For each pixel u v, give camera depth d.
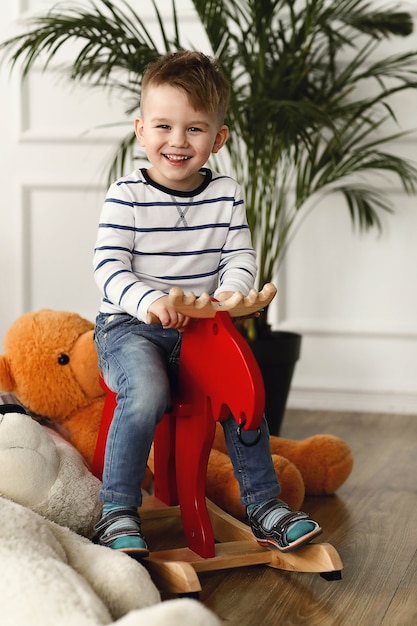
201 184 1.53
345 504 1.78
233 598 1.31
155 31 2.58
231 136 2.32
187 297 1.30
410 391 2.61
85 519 1.45
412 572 1.42
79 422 1.76
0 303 2.73
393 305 2.60
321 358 2.66
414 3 2.48
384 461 2.10
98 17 2.21
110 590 1.14
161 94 1.43
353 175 2.57
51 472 1.43
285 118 2.13
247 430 1.30
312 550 1.38
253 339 2.28
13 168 2.68
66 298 2.71
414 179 2.51
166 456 1.60
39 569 1.07
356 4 2.30
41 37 2.15
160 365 1.42
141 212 1.47
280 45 2.51
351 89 2.32
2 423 1.44
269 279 2.35
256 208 2.50
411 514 1.72
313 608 1.28
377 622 1.23
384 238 2.59
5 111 2.67
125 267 1.43
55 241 2.70
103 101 2.62
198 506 1.41
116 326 1.50
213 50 2.26
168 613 0.95
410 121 2.52
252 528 1.43
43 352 1.74
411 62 2.33
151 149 1.46
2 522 1.20
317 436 1.88
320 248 2.61
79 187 2.66
